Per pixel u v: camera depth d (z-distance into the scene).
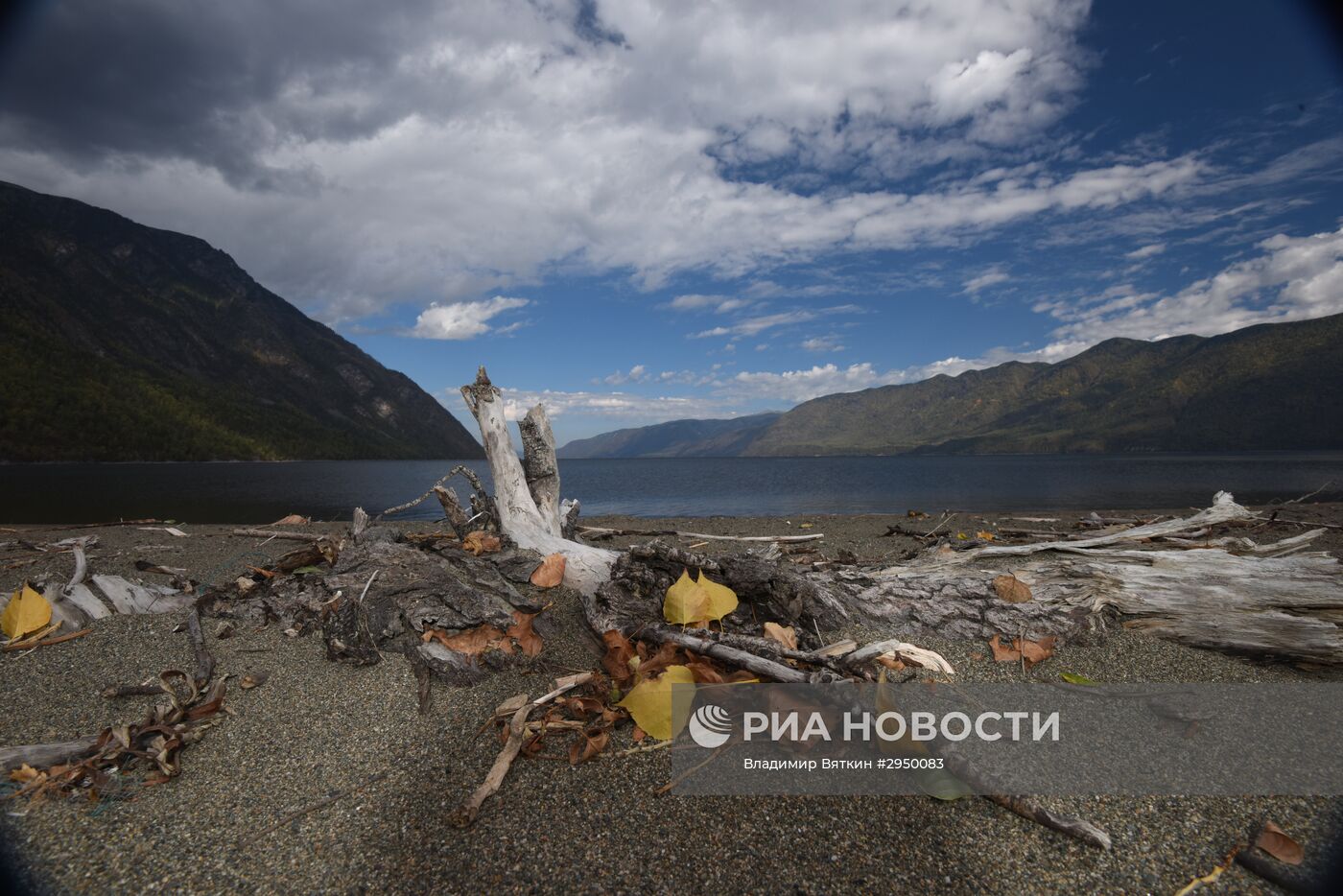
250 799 2.66
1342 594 4.00
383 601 4.25
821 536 10.04
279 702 3.47
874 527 12.55
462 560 5.09
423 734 3.18
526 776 2.82
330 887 2.19
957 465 86.69
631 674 3.55
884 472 62.78
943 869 2.28
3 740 3.04
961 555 5.45
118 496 25.03
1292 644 3.87
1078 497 25.34
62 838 2.38
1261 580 4.27
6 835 2.38
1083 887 2.19
